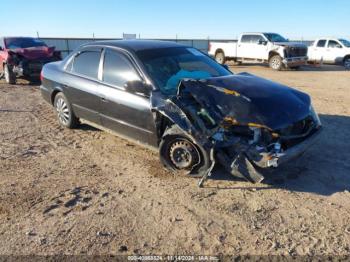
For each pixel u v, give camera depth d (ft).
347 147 18.76
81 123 22.40
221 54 77.36
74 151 18.74
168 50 18.45
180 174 15.37
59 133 21.75
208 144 13.71
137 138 16.98
